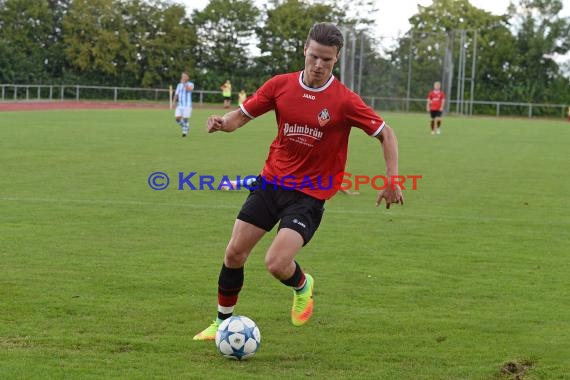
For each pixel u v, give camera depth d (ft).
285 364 56.03
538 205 133.49
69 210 116.16
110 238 97.40
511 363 56.39
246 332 56.24
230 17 634.43
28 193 131.34
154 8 619.26
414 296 74.28
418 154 226.38
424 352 59.00
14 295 70.95
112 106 511.81
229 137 265.34
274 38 640.99
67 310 66.95
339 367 55.67
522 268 86.48
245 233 59.57
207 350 58.49
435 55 523.70
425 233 105.70
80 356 56.13
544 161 213.25
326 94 58.70
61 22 607.78
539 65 624.59
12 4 588.91
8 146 209.05
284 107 59.11
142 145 225.97
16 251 88.79
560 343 61.36
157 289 74.43
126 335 61.05
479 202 135.44
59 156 189.06
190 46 635.25
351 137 290.35
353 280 79.77
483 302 72.64
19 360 54.85
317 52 56.85
